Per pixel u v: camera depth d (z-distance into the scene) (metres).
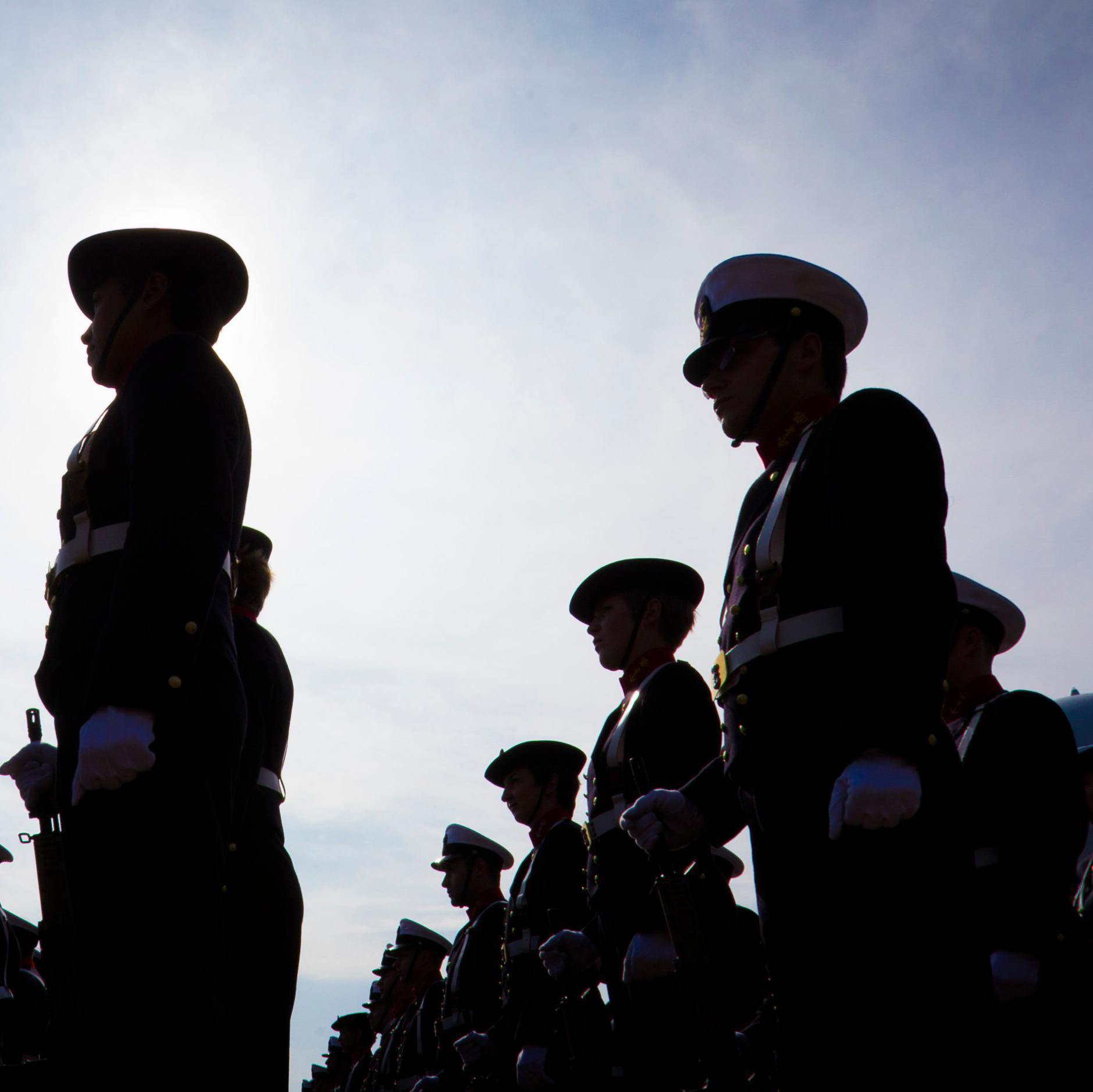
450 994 8.73
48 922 3.10
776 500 2.94
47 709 2.90
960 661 4.94
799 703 2.76
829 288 3.32
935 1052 2.56
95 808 2.65
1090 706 13.03
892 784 2.43
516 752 7.42
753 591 2.94
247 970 3.84
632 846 5.00
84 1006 2.63
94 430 3.11
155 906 2.62
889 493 2.68
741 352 3.28
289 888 4.06
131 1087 2.54
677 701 5.09
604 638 5.58
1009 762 4.26
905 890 2.59
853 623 2.60
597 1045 5.46
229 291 3.53
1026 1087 4.01
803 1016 2.71
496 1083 6.61
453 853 9.46
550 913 5.76
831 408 3.24
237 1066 3.48
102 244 3.43
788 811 2.75
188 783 2.71
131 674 2.53
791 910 2.74
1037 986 4.04
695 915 3.57
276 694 4.29
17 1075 2.57
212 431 2.86
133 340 3.38
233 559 3.05
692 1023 3.62
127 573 2.65
